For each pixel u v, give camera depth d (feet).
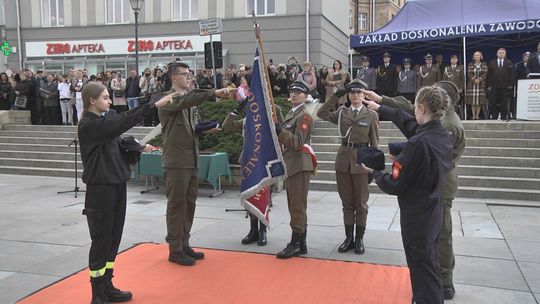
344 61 84.53
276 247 19.08
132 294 14.17
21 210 26.21
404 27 48.34
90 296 14.01
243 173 17.40
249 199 17.66
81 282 15.12
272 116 17.04
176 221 16.63
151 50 75.82
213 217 24.50
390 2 126.31
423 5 49.11
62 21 80.74
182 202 16.56
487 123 35.78
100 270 13.00
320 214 25.08
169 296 14.07
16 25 81.51
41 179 38.17
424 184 10.64
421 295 10.77
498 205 27.17
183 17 75.05
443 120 13.55
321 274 15.84
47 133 47.03
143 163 31.35
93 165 12.75
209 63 38.96
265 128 17.01
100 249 13.01
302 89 17.65
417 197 10.79
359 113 18.28
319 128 39.06
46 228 22.24
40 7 80.64
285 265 16.74
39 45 81.00
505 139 33.71
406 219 10.93
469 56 53.21
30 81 52.60
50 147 43.88
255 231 19.74
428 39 45.83
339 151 18.52
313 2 68.80
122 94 48.98
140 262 16.96
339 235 20.86
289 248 17.72
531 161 31.04
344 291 14.42
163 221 23.67
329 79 42.04
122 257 17.48
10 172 41.37
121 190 13.50
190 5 74.43
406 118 12.42
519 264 16.98
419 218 10.73
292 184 17.61
